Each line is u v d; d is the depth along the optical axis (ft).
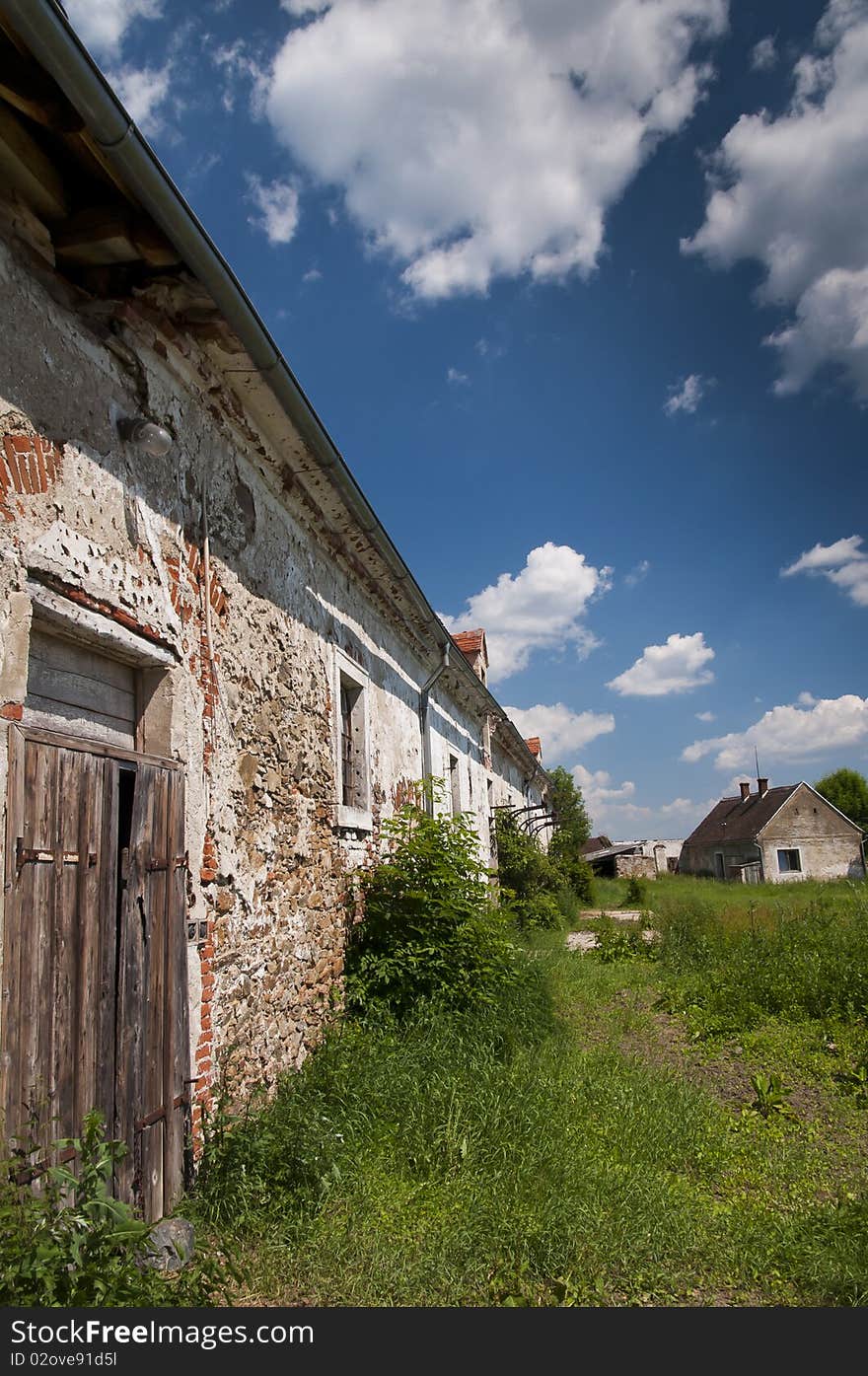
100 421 11.57
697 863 169.27
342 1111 14.49
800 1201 13.35
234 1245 10.79
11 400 9.65
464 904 23.61
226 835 14.79
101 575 11.19
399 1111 14.98
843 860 136.05
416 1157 13.57
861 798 184.85
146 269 12.17
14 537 9.45
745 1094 19.33
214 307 13.42
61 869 9.84
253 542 17.29
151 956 11.80
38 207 10.59
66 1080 9.62
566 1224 11.72
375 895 23.13
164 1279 9.18
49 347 10.52
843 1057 21.68
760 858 136.77
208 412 15.33
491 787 58.29
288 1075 16.10
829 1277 10.81
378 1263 10.64
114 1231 8.48
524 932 46.50
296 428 17.13
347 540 23.29
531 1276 10.79
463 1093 15.66
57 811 9.86
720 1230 12.19
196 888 13.42
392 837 25.46
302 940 18.31
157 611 12.73
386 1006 20.34
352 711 25.85
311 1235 11.20
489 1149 13.92
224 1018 14.14
